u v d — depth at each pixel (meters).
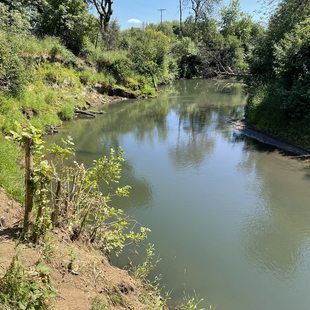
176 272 6.20
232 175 10.84
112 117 19.59
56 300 3.66
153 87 31.53
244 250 6.96
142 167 11.54
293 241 7.30
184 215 8.25
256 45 19.48
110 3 32.19
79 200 5.39
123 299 4.48
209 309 5.37
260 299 5.65
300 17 17.19
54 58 21.53
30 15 22.16
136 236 6.04
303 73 14.24
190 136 15.76
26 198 4.32
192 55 43.38
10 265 3.43
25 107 14.16
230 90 31.77
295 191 9.64
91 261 4.76
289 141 13.56
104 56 27.05
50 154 10.25
